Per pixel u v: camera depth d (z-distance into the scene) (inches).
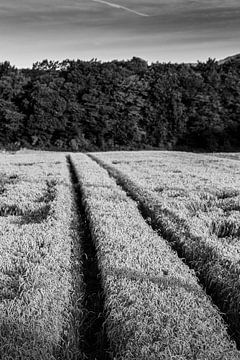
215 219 495.8
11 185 770.2
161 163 1232.2
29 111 2364.7
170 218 492.4
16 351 223.6
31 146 2373.3
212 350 224.1
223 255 354.9
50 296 285.1
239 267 328.8
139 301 274.2
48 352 231.3
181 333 237.6
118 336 246.4
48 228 460.8
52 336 243.6
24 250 383.9
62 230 456.1
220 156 1626.5
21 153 1941.4
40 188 736.3
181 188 713.0
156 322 249.0
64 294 294.5
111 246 384.5
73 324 278.2
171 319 253.3
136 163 1235.9
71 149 2372.0
